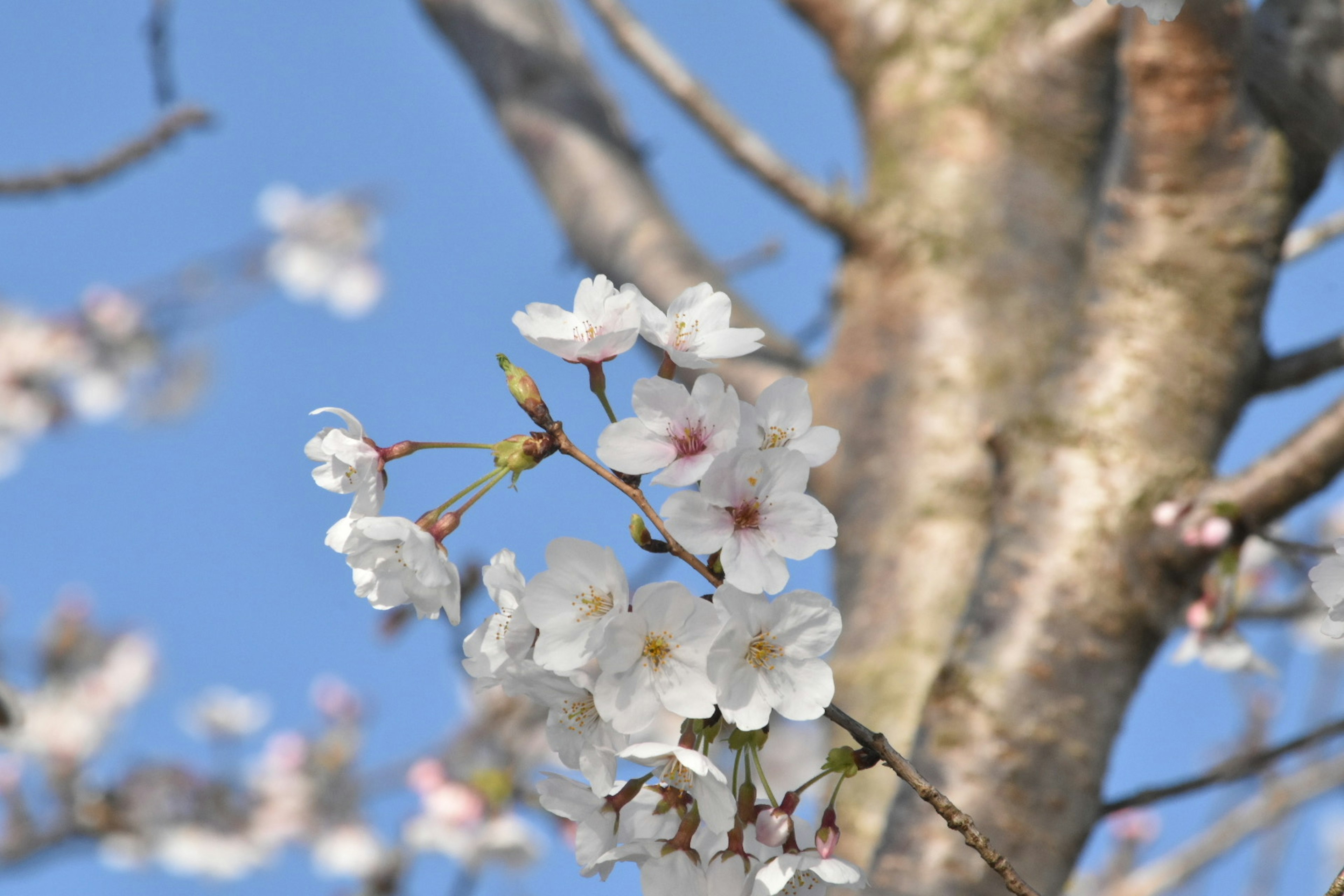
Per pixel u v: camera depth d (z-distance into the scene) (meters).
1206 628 1.54
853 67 2.31
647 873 1.28
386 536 1.29
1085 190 2.11
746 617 1.27
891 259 2.07
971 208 2.07
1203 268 1.51
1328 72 1.51
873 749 1.27
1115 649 1.49
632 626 1.27
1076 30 2.08
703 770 1.27
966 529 1.81
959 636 1.50
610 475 1.28
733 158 2.10
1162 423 1.51
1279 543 1.48
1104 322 1.53
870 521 1.87
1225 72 1.49
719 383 1.28
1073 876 1.48
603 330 1.31
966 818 1.27
